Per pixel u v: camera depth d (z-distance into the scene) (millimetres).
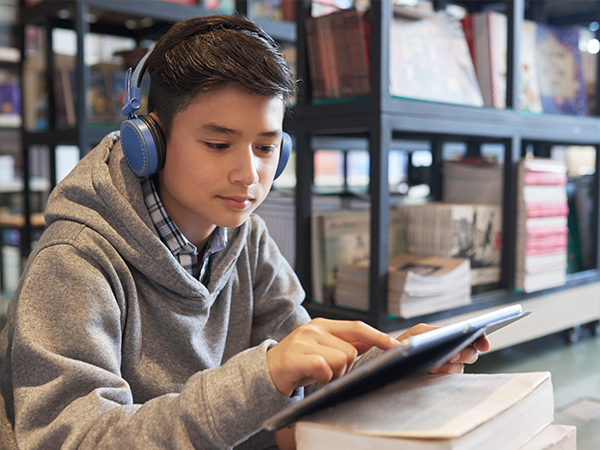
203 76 543
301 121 1475
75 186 630
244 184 570
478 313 1565
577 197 2045
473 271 1624
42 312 566
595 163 2066
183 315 663
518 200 1684
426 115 1395
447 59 1567
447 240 1539
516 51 1666
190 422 470
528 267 1685
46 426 526
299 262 1526
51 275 575
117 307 594
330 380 460
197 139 565
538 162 1708
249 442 737
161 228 665
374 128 1307
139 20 2529
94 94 2229
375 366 367
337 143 1917
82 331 554
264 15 2648
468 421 394
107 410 526
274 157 604
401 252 1623
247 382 466
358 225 1580
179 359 675
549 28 2031
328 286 1516
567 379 1526
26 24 2553
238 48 560
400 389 482
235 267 766
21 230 2799
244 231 732
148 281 650
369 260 1471
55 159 2438
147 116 612
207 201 581
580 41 2127
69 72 2285
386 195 1316
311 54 1448
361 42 1339
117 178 630
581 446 1088
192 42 572
